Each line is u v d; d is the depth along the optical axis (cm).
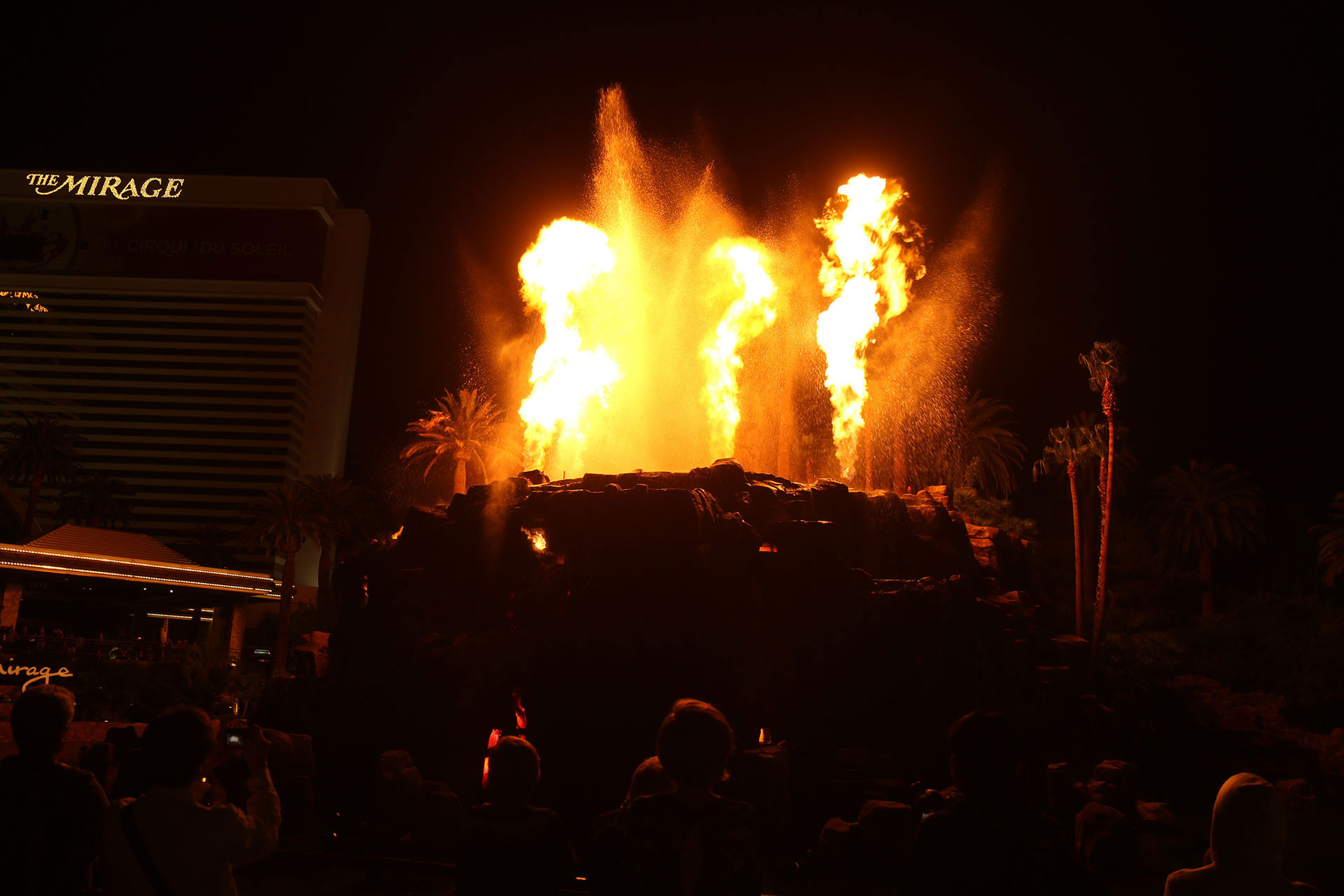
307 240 13088
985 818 373
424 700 2503
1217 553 7425
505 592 2680
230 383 12925
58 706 469
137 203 13138
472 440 7244
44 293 13025
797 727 2412
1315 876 2045
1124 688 4575
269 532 6869
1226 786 407
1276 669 5197
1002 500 5997
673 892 355
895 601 2495
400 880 1397
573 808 2302
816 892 1636
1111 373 4803
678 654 2367
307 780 1975
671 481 2762
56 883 448
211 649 5684
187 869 409
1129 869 1947
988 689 2591
